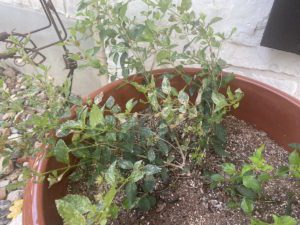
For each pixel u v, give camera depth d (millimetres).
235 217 835
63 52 1568
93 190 861
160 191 896
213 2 1075
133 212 855
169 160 870
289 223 551
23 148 812
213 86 888
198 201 875
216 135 899
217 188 893
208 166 938
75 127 666
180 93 737
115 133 728
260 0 1023
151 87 814
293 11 942
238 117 1087
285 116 967
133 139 781
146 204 806
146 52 932
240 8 1058
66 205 479
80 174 840
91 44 1406
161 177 916
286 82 1194
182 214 853
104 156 756
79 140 729
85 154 751
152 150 783
